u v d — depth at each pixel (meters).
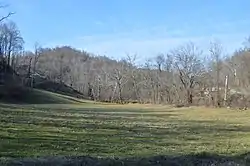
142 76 122.88
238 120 48.94
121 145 23.53
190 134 32.00
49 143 22.27
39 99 85.38
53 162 15.36
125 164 15.59
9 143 21.02
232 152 21.56
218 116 55.88
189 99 88.19
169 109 75.44
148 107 83.31
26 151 19.19
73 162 15.45
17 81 93.25
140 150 21.89
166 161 16.34
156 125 39.28
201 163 16.52
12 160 15.68
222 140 28.33
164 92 106.62
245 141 27.78
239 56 86.38
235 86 82.44
